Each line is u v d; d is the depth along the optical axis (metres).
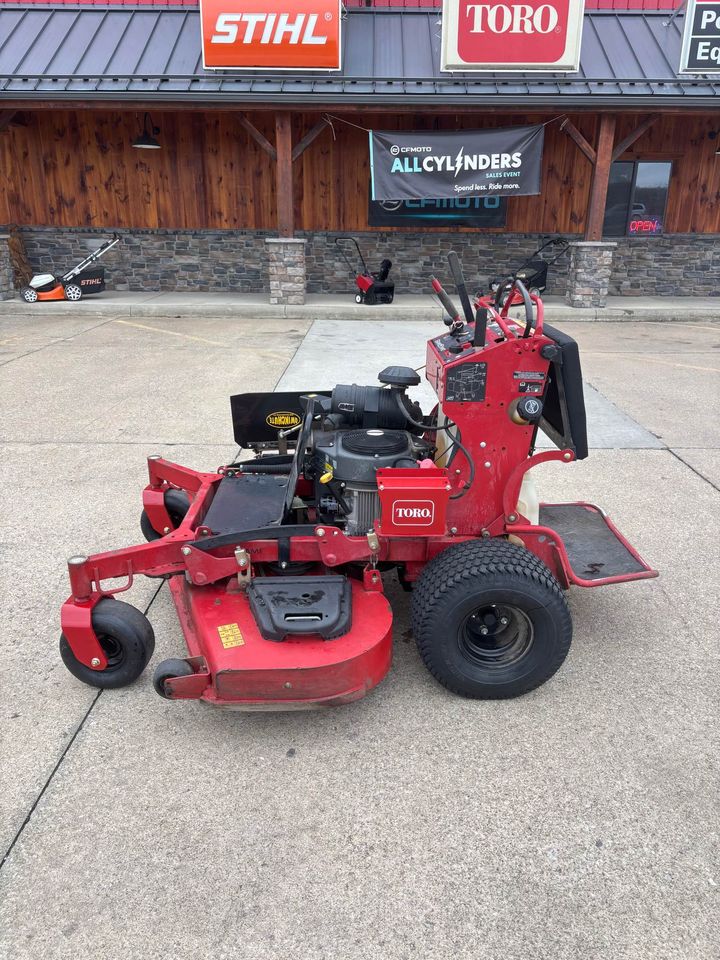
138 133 14.60
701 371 9.30
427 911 2.25
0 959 2.09
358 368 8.98
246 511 3.53
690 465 6.07
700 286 15.48
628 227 15.09
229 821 2.57
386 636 2.99
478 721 3.08
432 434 3.86
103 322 12.50
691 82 12.28
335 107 12.23
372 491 3.29
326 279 15.48
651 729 3.04
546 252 15.17
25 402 7.57
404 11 13.59
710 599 4.07
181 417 7.07
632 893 2.31
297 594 3.05
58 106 12.34
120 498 5.21
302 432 3.43
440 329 11.99
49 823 2.55
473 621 3.14
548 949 2.13
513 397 3.13
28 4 14.05
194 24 13.59
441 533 3.12
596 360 9.90
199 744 2.94
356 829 2.54
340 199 14.91
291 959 2.10
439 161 12.66
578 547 3.72
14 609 3.85
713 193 14.90
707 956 2.12
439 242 15.12
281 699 2.84
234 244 15.31
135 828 2.54
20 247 15.09
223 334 11.40
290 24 12.02
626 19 13.55
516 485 3.25
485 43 12.10
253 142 14.62
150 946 2.14
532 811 2.62
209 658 2.88
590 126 14.42
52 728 3.02
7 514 4.95
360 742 2.96
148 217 15.20
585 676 3.39
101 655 3.13
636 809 2.63
